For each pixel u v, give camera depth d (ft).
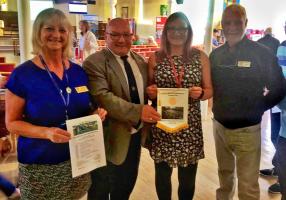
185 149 7.00
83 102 5.39
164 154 7.04
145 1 39.17
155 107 6.94
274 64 6.95
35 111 4.90
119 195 7.23
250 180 7.48
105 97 6.14
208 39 16.83
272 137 10.03
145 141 7.32
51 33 4.97
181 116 6.64
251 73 6.93
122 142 6.61
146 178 10.65
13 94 4.88
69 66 5.45
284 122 6.77
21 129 4.87
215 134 7.97
